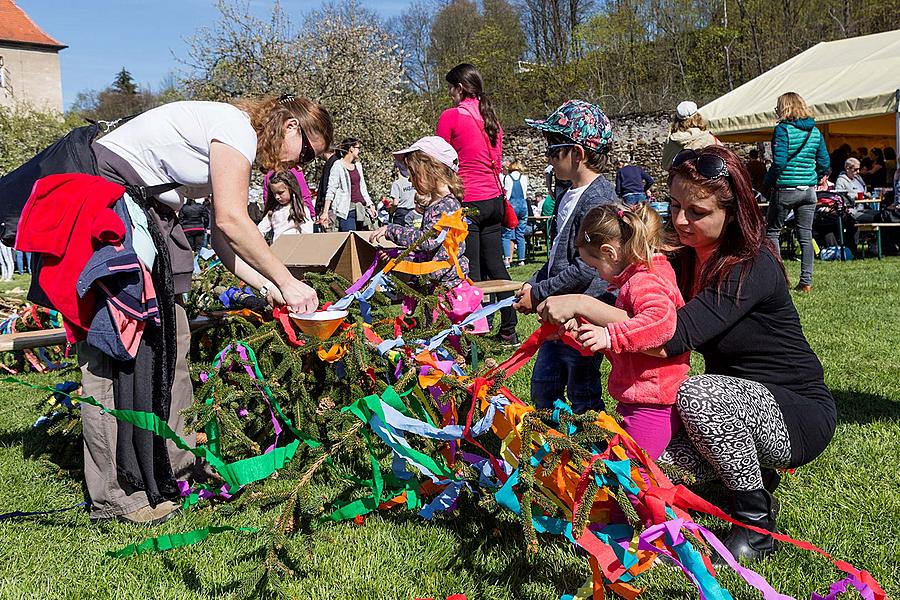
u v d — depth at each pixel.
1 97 41.09
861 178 13.46
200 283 4.05
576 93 34.16
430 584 2.27
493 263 5.55
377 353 2.96
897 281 7.86
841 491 2.74
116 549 2.56
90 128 2.77
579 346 2.49
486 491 2.49
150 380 2.72
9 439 3.83
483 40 36.53
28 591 2.31
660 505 1.98
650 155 20.95
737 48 31.16
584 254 2.49
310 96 21.09
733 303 2.28
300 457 2.77
